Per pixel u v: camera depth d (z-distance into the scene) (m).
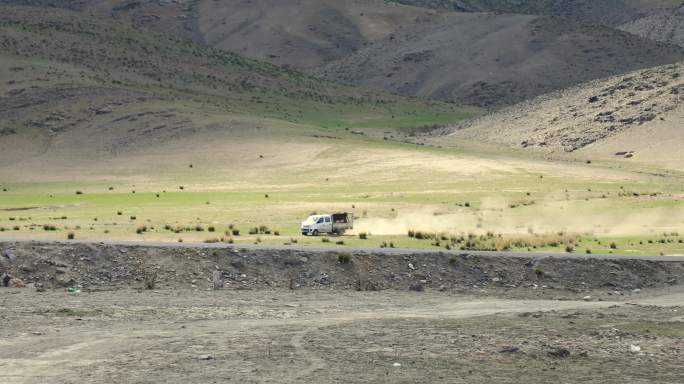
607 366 80.88
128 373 77.25
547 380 75.81
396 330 96.50
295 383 74.00
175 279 127.25
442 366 80.19
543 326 99.00
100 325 98.44
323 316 105.25
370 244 161.00
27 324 98.19
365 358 83.00
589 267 133.75
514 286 128.12
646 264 135.38
